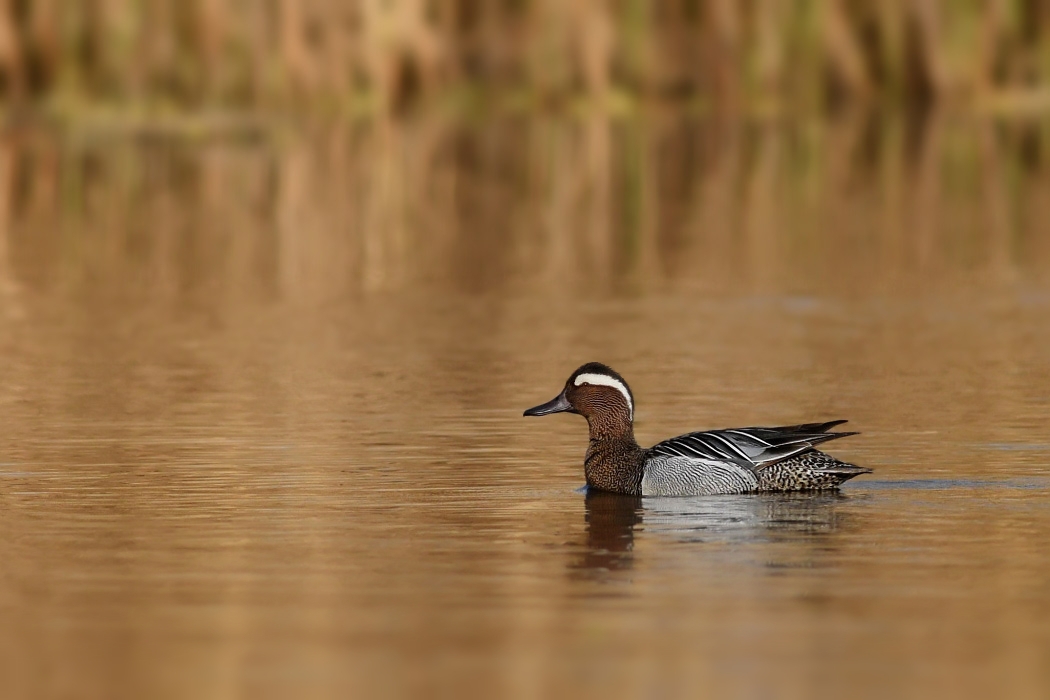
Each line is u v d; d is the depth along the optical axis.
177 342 20.06
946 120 46.66
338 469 13.40
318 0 45.22
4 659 8.49
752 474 12.54
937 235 29.22
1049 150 40.88
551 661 8.39
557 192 35.06
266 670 8.30
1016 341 19.88
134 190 35.44
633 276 25.28
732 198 34.16
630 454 12.72
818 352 19.25
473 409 16.03
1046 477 12.89
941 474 13.05
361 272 25.94
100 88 45.06
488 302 23.02
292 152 40.91
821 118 47.12
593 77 47.34
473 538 11.09
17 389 17.16
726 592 9.64
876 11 48.03
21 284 24.73
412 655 8.52
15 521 11.60
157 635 8.88
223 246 28.61
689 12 47.72
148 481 12.93
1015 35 48.22
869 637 8.74
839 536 11.05
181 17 44.69
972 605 9.32
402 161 39.56
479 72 47.84
